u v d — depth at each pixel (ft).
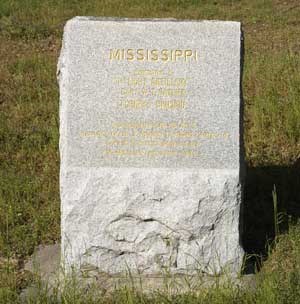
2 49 20.95
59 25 23.26
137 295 9.47
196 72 10.05
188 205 10.05
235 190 10.05
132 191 10.06
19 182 13.15
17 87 17.58
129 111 10.08
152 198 10.06
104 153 10.11
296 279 9.39
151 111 10.07
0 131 15.19
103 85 10.07
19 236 11.49
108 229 10.16
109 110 10.08
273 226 11.52
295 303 8.94
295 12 24.13
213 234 10.13
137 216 10.11
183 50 10.04
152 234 10.16
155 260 10.21
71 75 10.05
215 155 10.08
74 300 9.18
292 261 10.23
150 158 10.11
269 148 14.28
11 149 14.62
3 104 16.69
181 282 10.05
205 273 10.19
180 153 10.09
